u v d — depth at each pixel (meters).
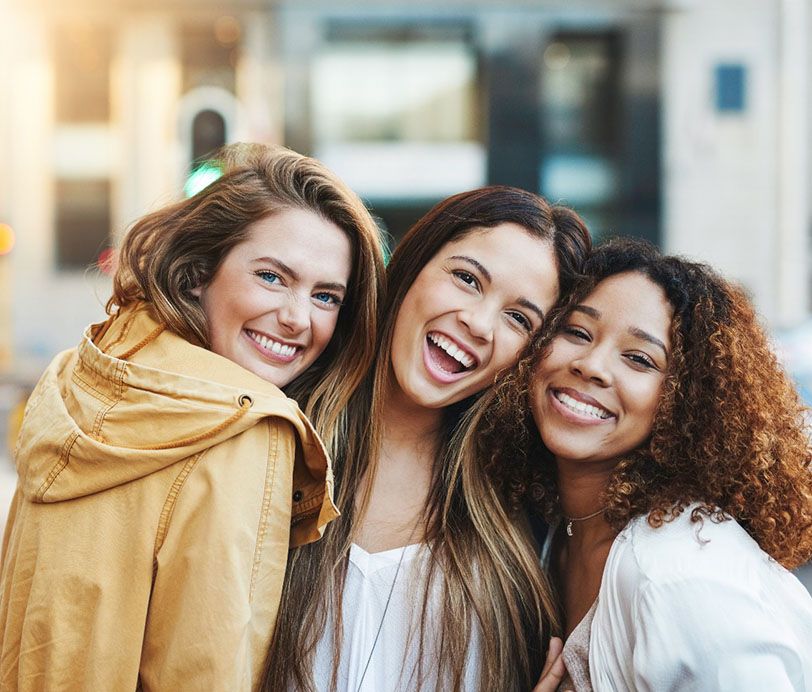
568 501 2.08
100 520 1.70
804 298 11.20
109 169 11.54
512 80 11.41
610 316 1.91
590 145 11.62
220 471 1.69
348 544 2.03
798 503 1.86
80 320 11.48
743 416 1.83
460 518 2.10
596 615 1.81
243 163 2.04
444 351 2.08
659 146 11.27
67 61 11.47
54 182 11.55
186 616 1.63
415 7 11.20
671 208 11.28
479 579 2.03
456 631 1.97
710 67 11.16
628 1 11.06
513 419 2.05
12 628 1.76
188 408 1.70
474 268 2.02
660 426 1.87
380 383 2.12
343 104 11.52
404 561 2.03
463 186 11.61
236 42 11.39
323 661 1.97
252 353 1.96
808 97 11.13
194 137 11.48
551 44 11.53
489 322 2.01
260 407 1.72
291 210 1.95
